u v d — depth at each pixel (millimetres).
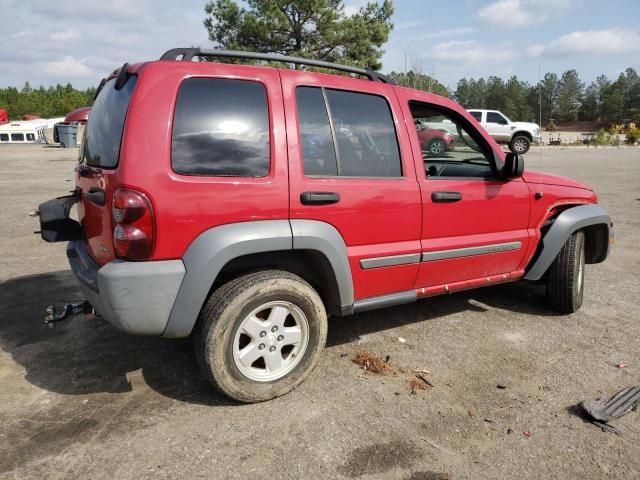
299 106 3111
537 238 4309
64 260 5910
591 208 4582
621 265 6191
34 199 9789
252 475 2467
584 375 3480
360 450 2662
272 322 3023
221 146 2830
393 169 3475
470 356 3732
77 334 3959
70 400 3068
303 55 23703
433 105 3824
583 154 26188
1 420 2861
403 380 3371
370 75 3555
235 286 2885
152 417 2910
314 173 3111
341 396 3158
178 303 2756
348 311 3387
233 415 2941
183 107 2764
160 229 2672
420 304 4777
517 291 5191
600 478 2508
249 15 23344
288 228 2969
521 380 3400
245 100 2932
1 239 6816
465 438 2783
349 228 3236
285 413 2969
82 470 2477
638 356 3773
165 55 2916
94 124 3213
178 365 3502
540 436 2814
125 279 2637
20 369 3424
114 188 2674
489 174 4055
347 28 24500
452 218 3727
